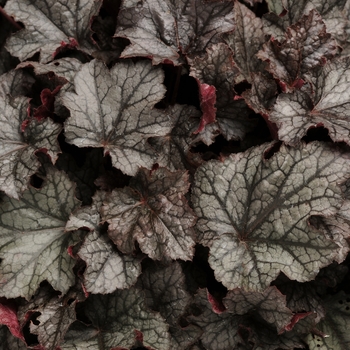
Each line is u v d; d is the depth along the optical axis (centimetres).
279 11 66
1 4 67
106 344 58
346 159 58
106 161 64
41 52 64
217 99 62
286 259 58
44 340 57
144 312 59
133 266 58
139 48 61
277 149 60
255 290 57
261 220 59
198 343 60
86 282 57
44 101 61
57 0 65
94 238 58
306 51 62
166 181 59
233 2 63
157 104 64
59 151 59
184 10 63
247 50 64
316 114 60
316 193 58
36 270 60
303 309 61
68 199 60
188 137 61
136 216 59
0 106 61
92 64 60
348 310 63
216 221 59
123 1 62
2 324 60
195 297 59
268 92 61
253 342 60
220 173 59
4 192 60
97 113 60
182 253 57
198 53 63
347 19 67
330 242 57
